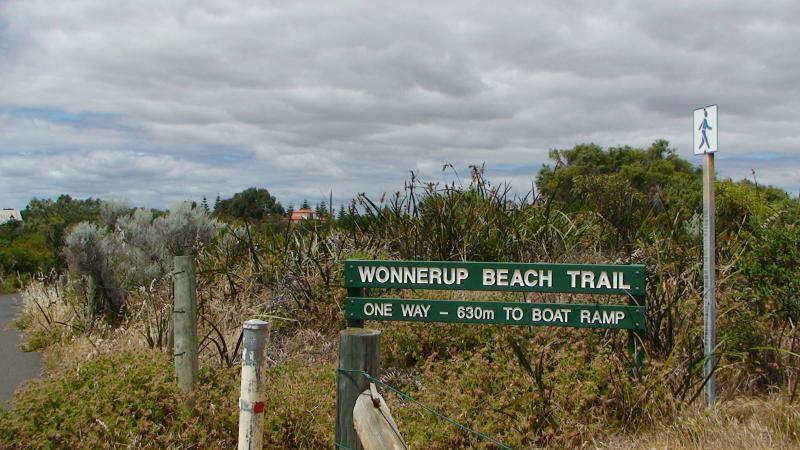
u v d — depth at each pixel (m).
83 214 30.56
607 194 12.04
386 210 11.05
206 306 9.68
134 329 10.20
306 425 6.29
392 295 9.20
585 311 7.08
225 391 6.74
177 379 6.50
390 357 8.06
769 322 7.16
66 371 6.91
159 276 12.02
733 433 5.57
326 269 9.78
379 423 4.42
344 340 4.75
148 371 6.57
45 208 35.47
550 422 6.11
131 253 12.52
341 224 11.43
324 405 6.55
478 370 6.79
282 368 7.86
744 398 6.47
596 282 7.08
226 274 10.46
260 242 11.91
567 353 6.96
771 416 5.91
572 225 10.48
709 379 6.31
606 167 36.12
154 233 12.92
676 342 7.10
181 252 12.45
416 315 7.45
